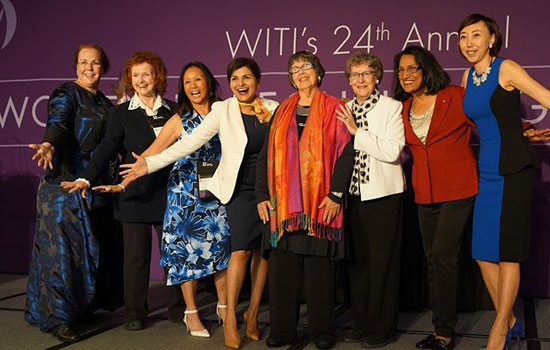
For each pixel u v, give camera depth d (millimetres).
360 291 3523
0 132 5434
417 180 3412
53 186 3766
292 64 3420
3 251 5484
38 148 3574
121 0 5254
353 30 4832
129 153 3820
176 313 4004
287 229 3314
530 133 3225
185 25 5160
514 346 3422
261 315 4219
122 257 4176
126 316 3832
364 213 3424
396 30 4754
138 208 3775
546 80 4508
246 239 3494
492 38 3150
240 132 3482
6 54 5430
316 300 3408
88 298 3754
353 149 3350
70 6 5332
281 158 3365
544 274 4586
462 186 3266
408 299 4285
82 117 3799
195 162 3668
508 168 3084
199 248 3637
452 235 3303
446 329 3371
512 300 3104
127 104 3836
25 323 3965
